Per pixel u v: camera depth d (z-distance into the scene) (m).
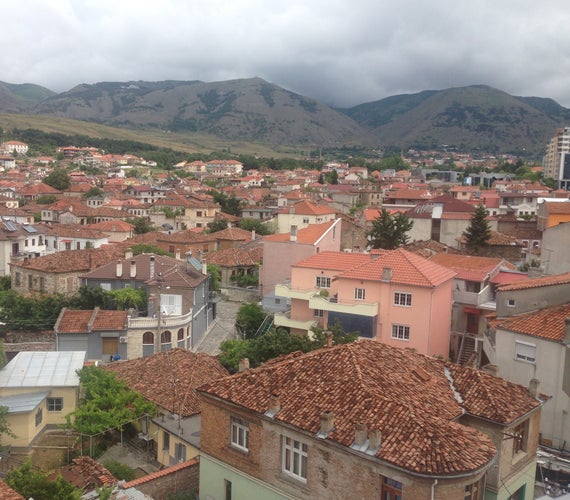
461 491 21.25
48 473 32.50
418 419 23.05
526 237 99.62
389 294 54.50
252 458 26.81
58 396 41.38
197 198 171.88
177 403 39.69
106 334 58.31
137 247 93.62
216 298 76.06
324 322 57.78
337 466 23.30
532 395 28.48
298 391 26.45
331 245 83.75
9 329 68.12
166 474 31.20
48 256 81.19
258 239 108.69
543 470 32.41
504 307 45.12
